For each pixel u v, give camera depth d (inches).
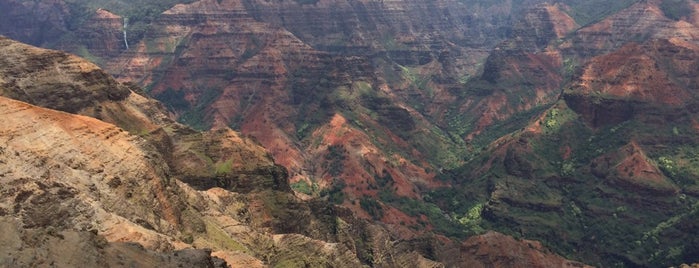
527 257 6668.3
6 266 2084.2
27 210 2915.8
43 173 3398.1
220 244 4534.9
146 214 3949.3
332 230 6530.5
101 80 6761.8
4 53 6289.4
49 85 6215.6
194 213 4714.6
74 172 3700.8
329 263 5017.2
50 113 4138.8
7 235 2252.7
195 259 2871.6
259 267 3814.0
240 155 6732.3
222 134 7101.4
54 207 3043.8
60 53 6609.3
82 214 3159.5
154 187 4333.2
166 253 2854.3
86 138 4163.4
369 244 6530.5
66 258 2316.7
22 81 6072.8
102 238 2632.9
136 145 4648.1
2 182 2992.1
